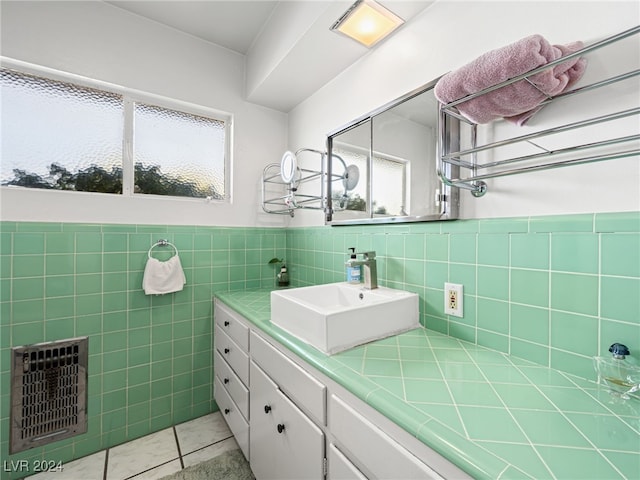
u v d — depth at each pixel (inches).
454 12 42.6
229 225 78.4
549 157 32.8
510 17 36.3
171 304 69.9
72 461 58.7
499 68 27.8
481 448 19.5
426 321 45.7
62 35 57.9
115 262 63.0
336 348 35.9
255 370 49.9
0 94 55.2
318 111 73.6
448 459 19.7
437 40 45.0
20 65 55.4
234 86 79.0
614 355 26.4
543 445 19.9
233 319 61.2
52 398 57.3
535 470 17.8
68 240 58.3
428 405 24.5
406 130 49.6
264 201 79.6
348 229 62.6
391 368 31.5
